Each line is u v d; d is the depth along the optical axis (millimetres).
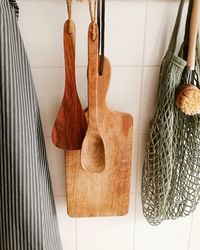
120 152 643
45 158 609
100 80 580
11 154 504
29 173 520
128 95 644
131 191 730
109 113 612
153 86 639
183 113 608
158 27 594
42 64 604
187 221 769
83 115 585
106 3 570
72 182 658
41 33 582
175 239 787
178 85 579
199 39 590
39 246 544
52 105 638
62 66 609
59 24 577
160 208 656
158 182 631
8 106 486
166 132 595
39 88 623
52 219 623
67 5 514
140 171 713
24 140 508
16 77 491
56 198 719
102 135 626
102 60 558
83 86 624
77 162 645
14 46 492
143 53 611
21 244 546
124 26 588
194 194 661
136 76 629
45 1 561
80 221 747
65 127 595
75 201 673
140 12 581
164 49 609
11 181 518
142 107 656
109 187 667
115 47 602
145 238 783
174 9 583
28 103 534
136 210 751
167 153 606
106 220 752
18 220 533
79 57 602
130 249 792
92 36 509
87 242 771
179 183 657
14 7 515
